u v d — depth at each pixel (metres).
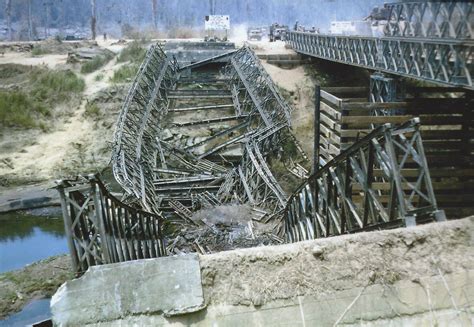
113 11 66.75
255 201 16.19
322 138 12.84
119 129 17.83
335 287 4.61
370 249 4.80
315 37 22.45
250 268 4.66
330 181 7.50
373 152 5.96
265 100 22.27
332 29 26.44
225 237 13.80
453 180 11.52
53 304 4.47
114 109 23.16
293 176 18.75
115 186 18.80
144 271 4.57
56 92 24.33
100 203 5.74
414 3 13.52
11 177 18.86
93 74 27.50
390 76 14.14
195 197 16.73
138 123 20.16
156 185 17.23
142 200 13.56
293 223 10.98
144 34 46.47
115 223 6.66
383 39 14.17
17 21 61.94
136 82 21.83
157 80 24.19
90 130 22.09
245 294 4.55
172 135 21.80
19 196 17.61
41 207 17.41
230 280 4.61
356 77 25.34
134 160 16.83
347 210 6.91
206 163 19.81
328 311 4.54
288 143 20.25
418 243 4.87
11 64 27.84
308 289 4.59
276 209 15.25
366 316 4.55
